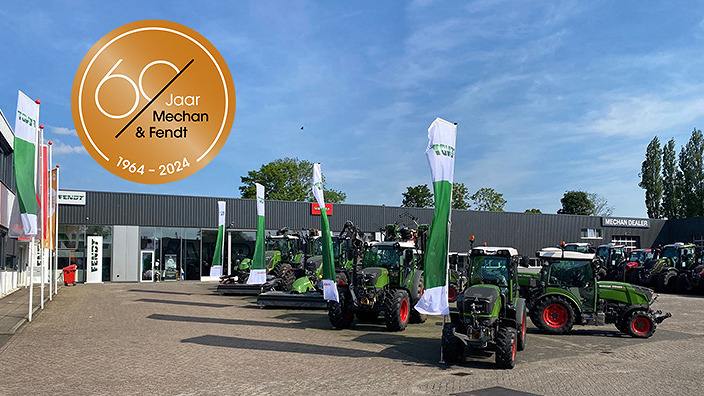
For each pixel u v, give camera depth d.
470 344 9.34
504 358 9.29
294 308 18.30
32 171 14.16
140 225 31.69
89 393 7.55
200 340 11.88
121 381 8.23
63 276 28.31
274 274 22.88
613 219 41.66
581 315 13.31
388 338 12.40
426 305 9.66
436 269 9.77
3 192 20.75
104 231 30.95
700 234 40.34
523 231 39.34
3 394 7.47
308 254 23.11
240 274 23.28
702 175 56.75
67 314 16.02
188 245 32.78
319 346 11.31
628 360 10.30
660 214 59.00
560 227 40.38
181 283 30.39
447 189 10.05
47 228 19.84
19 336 12.13
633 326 13.09
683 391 8.03
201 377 8.53
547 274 13.84
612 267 30.59
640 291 13.29
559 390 7.98
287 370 9.08
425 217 38.09
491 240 38.31
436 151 10.02
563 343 12.19
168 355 10.22
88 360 9.70
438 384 8.25
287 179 57.00
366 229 36.41
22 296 21.30
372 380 8.46
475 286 10.06
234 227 33.69
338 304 13.64
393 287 14.26
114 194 31.23
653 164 59.62
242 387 7.96
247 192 54.94
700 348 11.66
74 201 30.36
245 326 14.07
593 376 8.93
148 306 18.42
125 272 31.17
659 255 28.31
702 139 57.34
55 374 8.63
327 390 7.83
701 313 18.11
